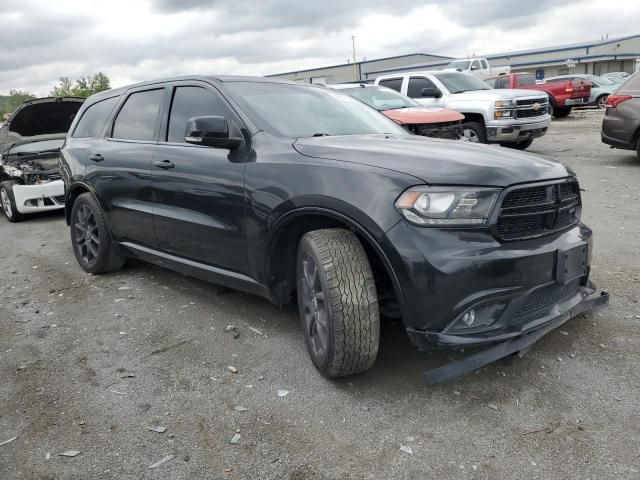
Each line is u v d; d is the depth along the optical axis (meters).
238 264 3.71
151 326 4.14
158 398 3.15
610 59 49.00
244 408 3.01
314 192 3.09
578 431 2.69
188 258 4.21
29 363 3.65
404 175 2.87
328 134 3.82
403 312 2.86
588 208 7.12
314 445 2.68
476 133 11.55
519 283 2.82
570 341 3.55
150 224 4.43
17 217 8.78
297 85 4.49
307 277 3.24
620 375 3.14
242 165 3.57
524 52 53.62
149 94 4.72
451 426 2.77
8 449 2.75
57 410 3.07
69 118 9.36
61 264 5.99
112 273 5.49
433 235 2.75
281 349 3.66
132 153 4.56
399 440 2.69
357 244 3.04
